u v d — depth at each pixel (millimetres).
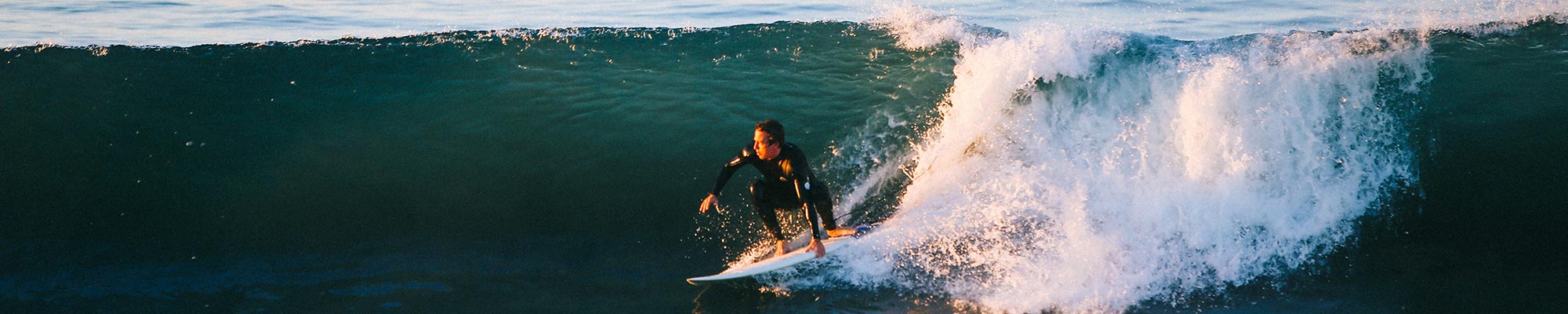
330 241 5402
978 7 12422
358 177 6031
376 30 11211
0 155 6227
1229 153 5516
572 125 6605
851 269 4887
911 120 6453
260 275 5008
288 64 7590
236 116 6773
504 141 6410
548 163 6160
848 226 5438
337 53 7836
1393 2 11875
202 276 5016
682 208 5672
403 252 5262
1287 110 5836
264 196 5844
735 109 6785
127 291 4836
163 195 5855
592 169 6082
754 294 4719
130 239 5477
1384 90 6117
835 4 12602
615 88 7160
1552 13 7656
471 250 5277
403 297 4695
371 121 6723
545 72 7461
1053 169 5672
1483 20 7570
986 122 6258
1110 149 5762
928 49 7602
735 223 5492
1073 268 4789
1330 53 6418
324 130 6598
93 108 6781
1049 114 6227
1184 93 5996
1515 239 5008
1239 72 6105
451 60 7699
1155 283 4699
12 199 5836
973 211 5359
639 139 6398
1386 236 5043
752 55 7770
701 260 5148
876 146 6250
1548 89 6219
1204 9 11992
